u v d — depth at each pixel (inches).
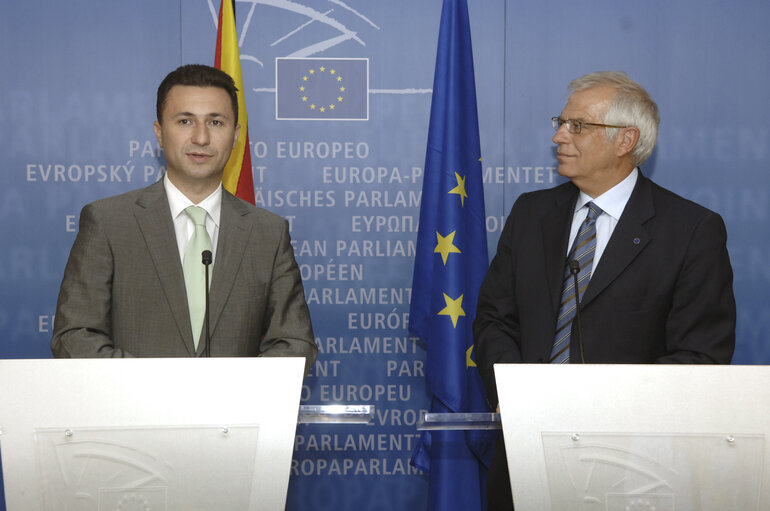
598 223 100.7
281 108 131.6
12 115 130.0
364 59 132.2
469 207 122.3
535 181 132.3
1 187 130.0
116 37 130.6
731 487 58.4
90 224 93.7
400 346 133.3
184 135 95.5
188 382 60.2
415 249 131.5
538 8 132.3
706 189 132.0
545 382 59.9
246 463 59.2
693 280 92.7
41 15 130.0
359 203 132.7
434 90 122.6
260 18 131.1
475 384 120.7
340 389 132.9
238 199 101.7
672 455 58.6
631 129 98.9
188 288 93.4
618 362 93.7
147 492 58.5
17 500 57.6
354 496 133.1
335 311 133.0
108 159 130.6
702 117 131.9
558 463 58.4
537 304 97.9
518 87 132.1
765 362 132.2
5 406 58.6
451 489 117.6
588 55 132.1
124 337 91.4
